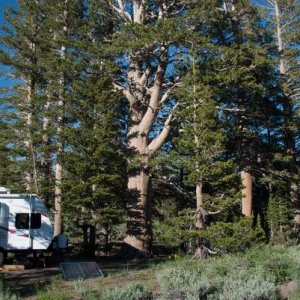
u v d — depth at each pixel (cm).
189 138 1958
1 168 3156
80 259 2394
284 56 3481
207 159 1895
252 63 2478
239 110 2630
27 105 3388
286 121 3209
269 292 1044
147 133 2684
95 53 2414
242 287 1020
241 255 1622
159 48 2462
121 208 2714
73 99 2616
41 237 2112
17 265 1875
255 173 3294
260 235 1975
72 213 2631
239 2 2792
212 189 2303
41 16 3344
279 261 1355
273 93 3031
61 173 2798
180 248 2423
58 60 2622
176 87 2594
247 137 2783
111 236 3947
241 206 3083
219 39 2623
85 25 2633
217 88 2353
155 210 3453
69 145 2650
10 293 1097
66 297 1073
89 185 2538
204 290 1020
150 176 2644
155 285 1248
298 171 3247
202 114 1916
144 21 2767
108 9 2662
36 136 3064
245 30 2945
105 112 2617
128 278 1409
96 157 2508
